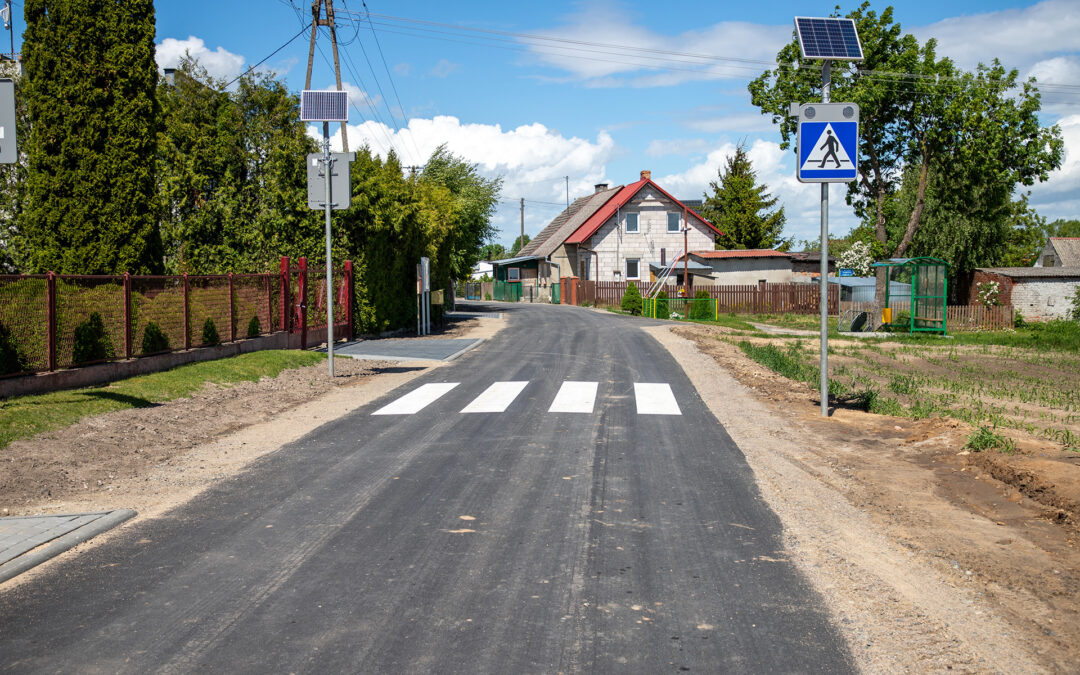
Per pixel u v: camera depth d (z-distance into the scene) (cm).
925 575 492
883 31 3509
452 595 461
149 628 421
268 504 659
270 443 913
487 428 980
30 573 507
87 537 574
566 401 1184
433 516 617
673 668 372
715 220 7244
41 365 1082
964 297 4362
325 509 642
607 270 5503
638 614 434
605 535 570
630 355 1852
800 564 511
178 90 2314
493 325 3194
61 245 1525
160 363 1345
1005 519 606
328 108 1761
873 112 3509
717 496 671
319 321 2167
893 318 3400
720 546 546
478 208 5275
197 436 949
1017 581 480
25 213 1548
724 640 402
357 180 2344
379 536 570
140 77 1552
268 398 1230
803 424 1002
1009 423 1081
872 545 548
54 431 877
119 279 1259
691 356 1817
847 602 451
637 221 5522
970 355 2262
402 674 367
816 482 718
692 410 1105
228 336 1630
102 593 471
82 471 766
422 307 2730
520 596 459
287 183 2266
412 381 1460
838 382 1499
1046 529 580
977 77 3450
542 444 882
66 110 1505
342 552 537
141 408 1049
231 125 2275
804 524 595
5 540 556
